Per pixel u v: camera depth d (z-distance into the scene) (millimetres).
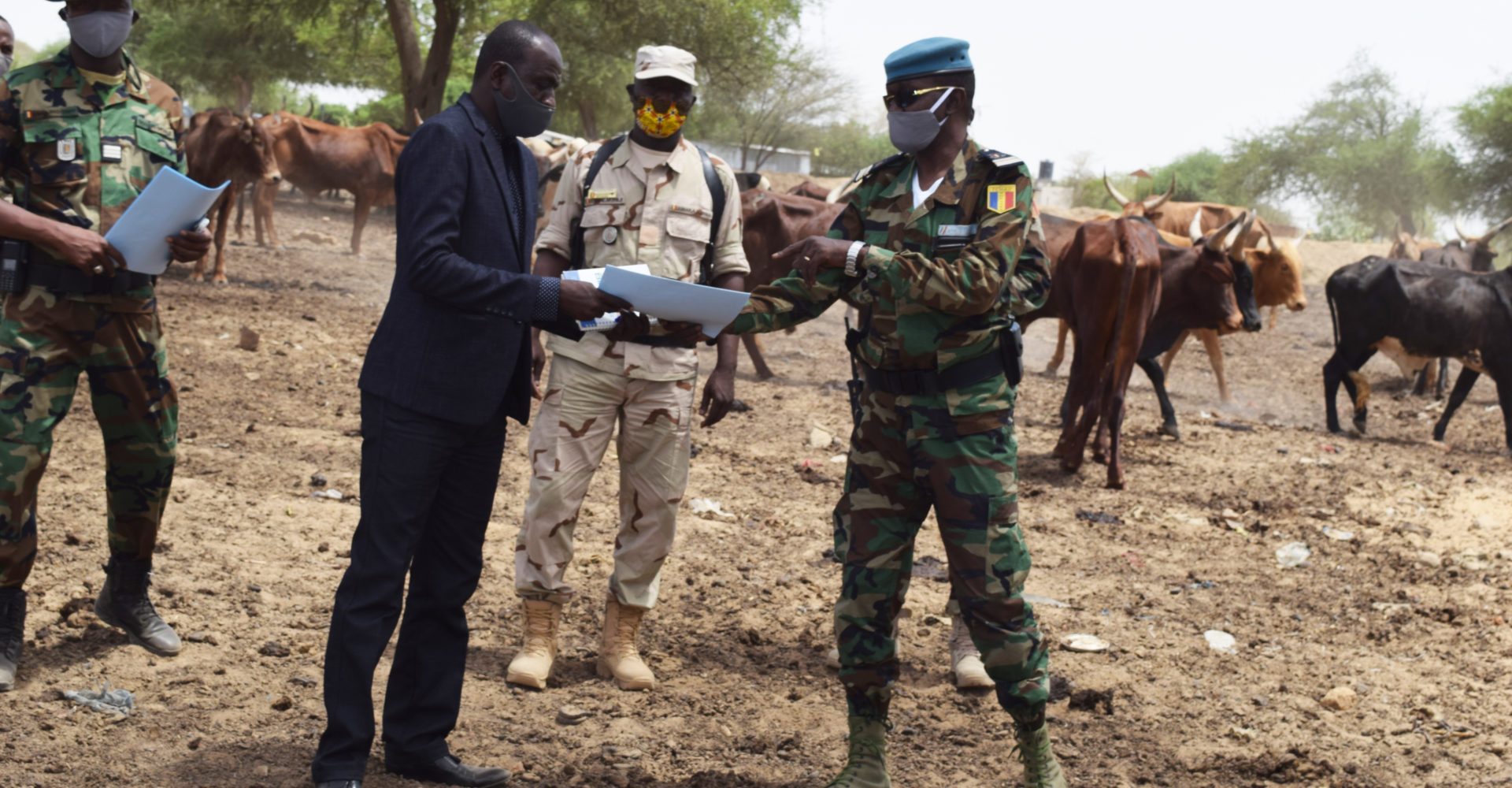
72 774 3133
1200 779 3693
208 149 13211
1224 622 5352
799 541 6176
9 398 3520
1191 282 9211
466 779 3229
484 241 2984
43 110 3588
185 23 36094
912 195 3180
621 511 4141
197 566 4855
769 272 10750
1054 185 55688
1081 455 8172
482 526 3211
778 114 44594
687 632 4734
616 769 3453
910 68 3068
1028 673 3104
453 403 2949
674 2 26891
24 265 3500
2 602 3639
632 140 4039
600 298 2902
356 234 19297
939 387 3059
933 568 5824
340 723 2918
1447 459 9734
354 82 40562
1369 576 6227
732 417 9258
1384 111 45844
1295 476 8625
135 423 3795
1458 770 3836
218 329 10469
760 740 3736
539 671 4031
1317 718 4246
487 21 26625
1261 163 47281
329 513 5809
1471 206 38875
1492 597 5867
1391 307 10391
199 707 3633
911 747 3799
